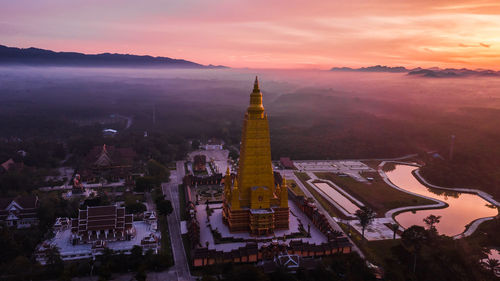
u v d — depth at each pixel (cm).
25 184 18350
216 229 13750
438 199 18850
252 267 10531
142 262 11425
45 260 11681
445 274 11044
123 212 13612
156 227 14200
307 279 10719
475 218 16138
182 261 12006
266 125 13362
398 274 10994
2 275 10925
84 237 13088
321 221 13912
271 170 13662
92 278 10950
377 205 17438
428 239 12062
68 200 16088
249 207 13562
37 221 14662
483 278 10869
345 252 12475
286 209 13738
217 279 10794
